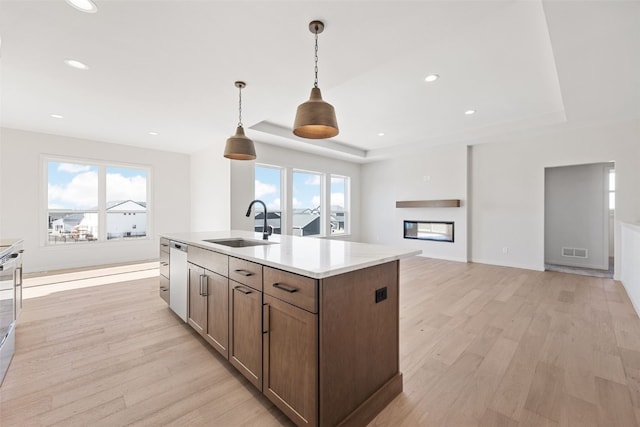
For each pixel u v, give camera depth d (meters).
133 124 4.33
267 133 4.98
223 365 1.97
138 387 1.72
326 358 1.27
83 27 2.04
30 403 1.57
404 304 3.23
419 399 1.63
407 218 6.89
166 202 6.13
